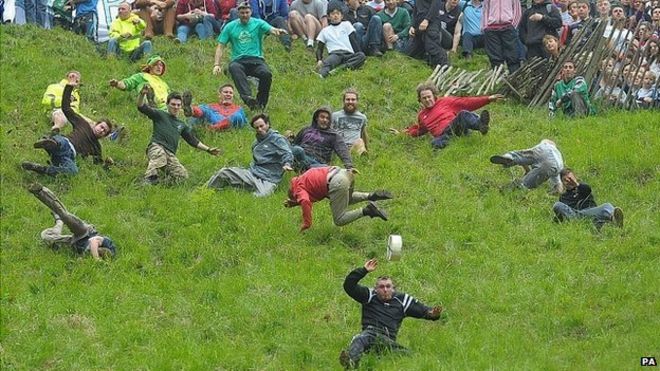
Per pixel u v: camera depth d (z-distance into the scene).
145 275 44.12
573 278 42.62
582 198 48.03
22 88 60.66
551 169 50.34
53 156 51.91
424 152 55.38
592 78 61.94
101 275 43.69
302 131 52.66
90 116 58.19
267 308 41.00
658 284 41.50
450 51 70.31
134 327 39.81
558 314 39.81
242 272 44.12
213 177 50.59
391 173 52.97
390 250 40.81
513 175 52.34
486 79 64.12
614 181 51.78
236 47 60.66
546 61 63.25
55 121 56.09
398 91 64.44
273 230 46.91
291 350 38.19
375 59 68.44
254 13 70.19
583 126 57.97
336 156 53.91
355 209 48.91
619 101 61.38
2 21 70.00
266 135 51.31
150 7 70.62
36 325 39.94
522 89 63.09
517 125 58.81
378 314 36.72
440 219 48.03
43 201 44.50
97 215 48.16
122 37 66.81
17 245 46.06
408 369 35.22
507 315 40.16
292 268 44.03
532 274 43.28
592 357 36.28
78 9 70.44
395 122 60.19
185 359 37.38
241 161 53.66
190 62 65.69
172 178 51.41
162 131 51.91
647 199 49.91
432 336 37.97
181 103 52.22
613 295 41.03
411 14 71.94
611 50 62.12
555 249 45.47
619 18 63.00
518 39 66.31
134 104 60.34
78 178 51.38
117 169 52.84
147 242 46.53
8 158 53.06
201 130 56.53
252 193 50.06
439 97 59.09
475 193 51.00
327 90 64.12
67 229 47.25
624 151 54.12
